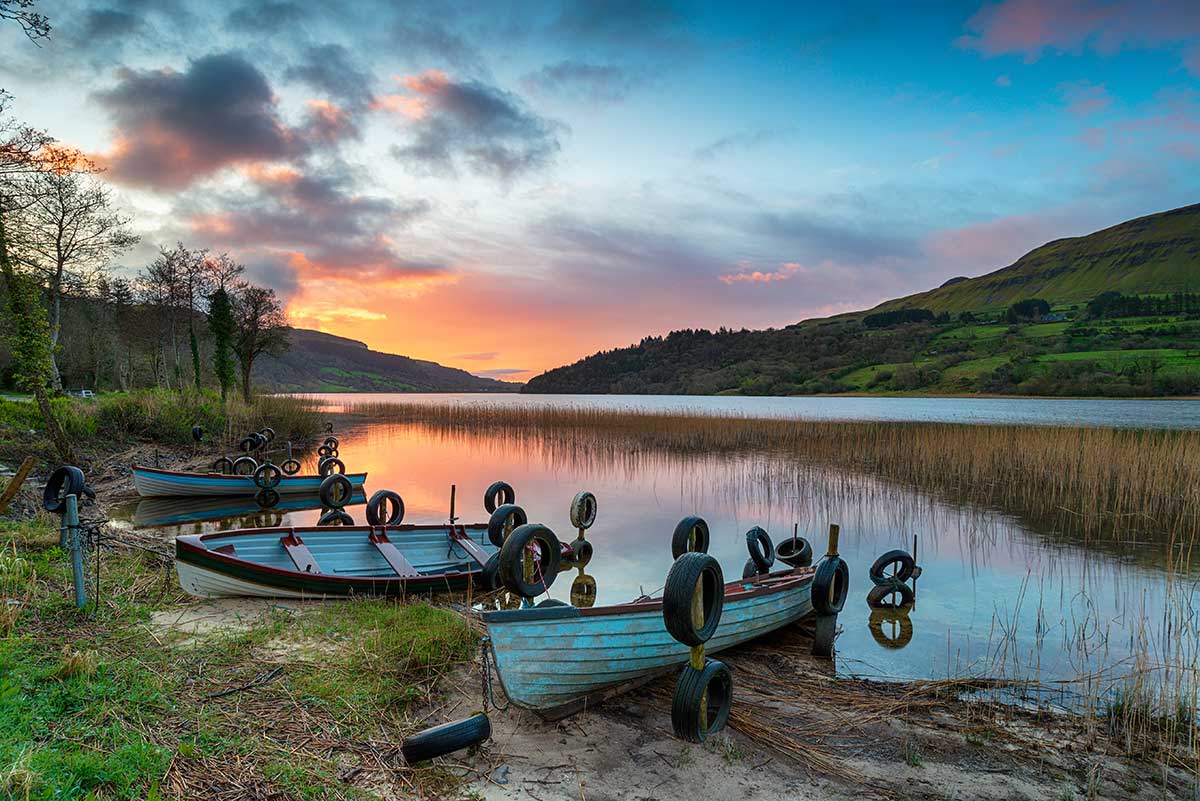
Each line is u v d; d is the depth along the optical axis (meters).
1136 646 8.08
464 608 9.05
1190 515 15.73
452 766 4.88
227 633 7.00
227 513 16.98
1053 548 13.14
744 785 4.91
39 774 3.72
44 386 17.89
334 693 5.68
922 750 5.60
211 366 60.78
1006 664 7.55
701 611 5.45
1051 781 5.16
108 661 5.85
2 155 18.39
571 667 5.77
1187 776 5.25
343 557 10.15
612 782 4.84
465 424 42.66
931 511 16.58
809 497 18.36
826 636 7.80
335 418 53.75
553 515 16.34
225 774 4.32
